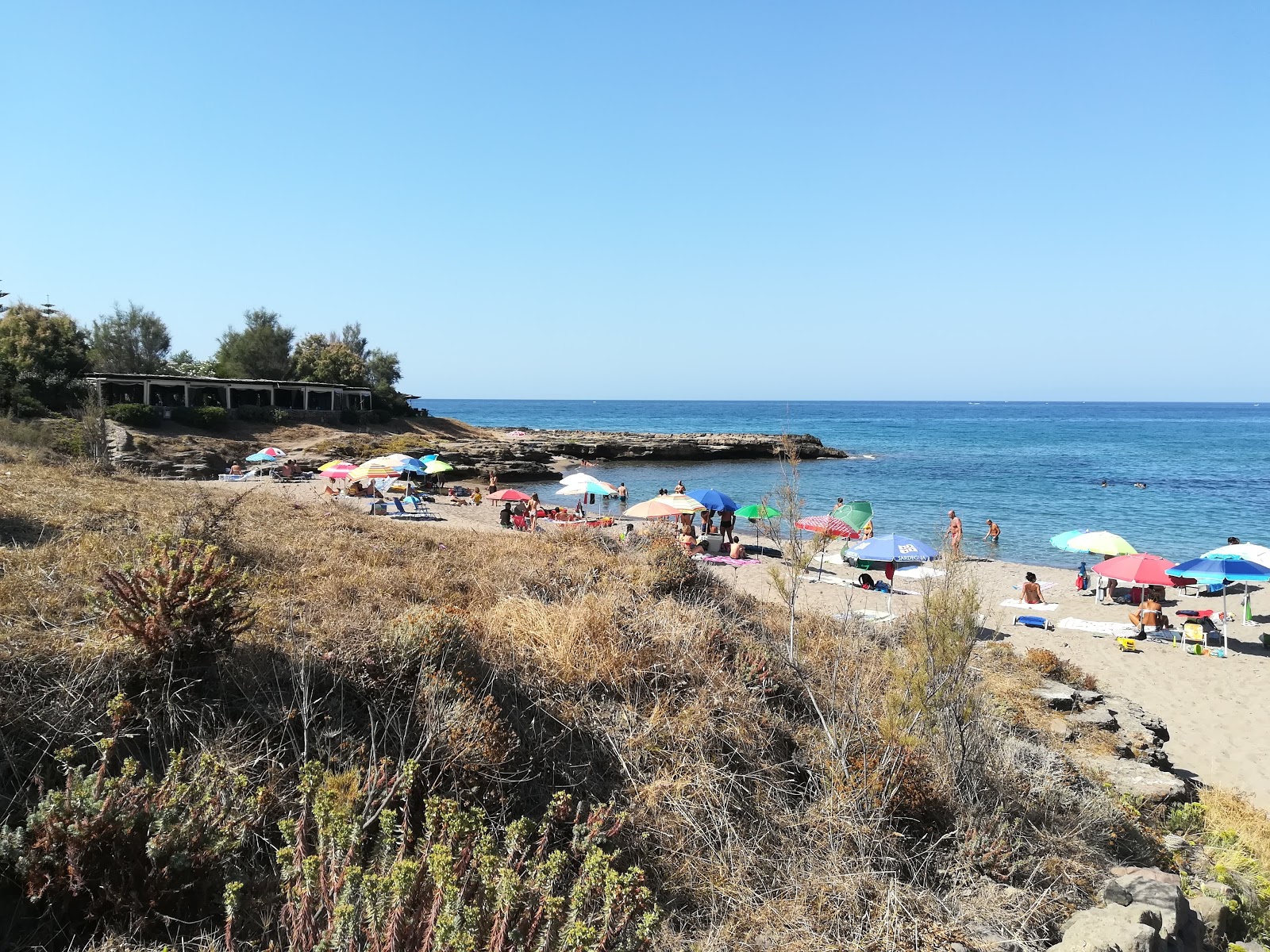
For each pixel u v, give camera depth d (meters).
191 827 3.93
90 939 3.54
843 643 9.73
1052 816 6.64
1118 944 4.86
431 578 8.91
